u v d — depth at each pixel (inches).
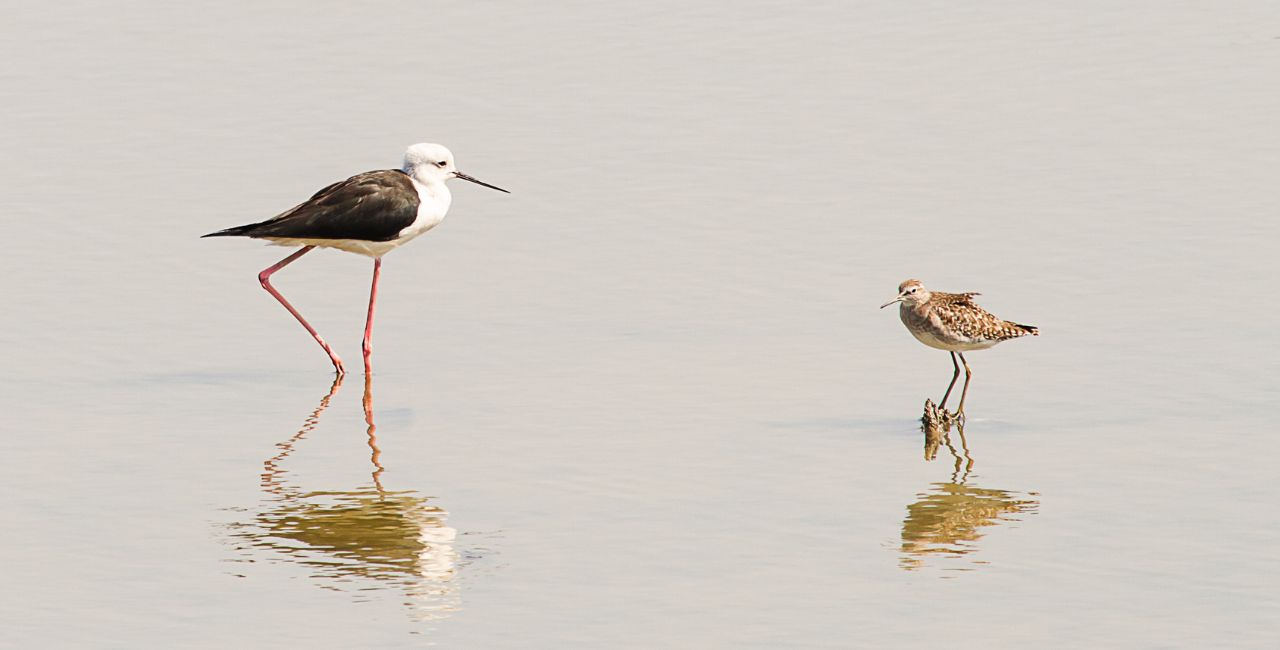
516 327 789.9
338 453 611.8
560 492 564.7
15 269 877.2
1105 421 636.7
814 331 772.6
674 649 437.7
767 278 853.8
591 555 506.6
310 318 813.9
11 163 1078.4
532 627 452.8
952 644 439.5
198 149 1109.7
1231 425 625.9
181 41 1395.2
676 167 1056.8
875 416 651.5
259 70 1310.3
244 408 673.0
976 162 1047.0
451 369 727.7
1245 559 497.0
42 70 1307.8
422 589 480.1
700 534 523.8
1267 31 1338.6
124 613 463.5
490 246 922.1
